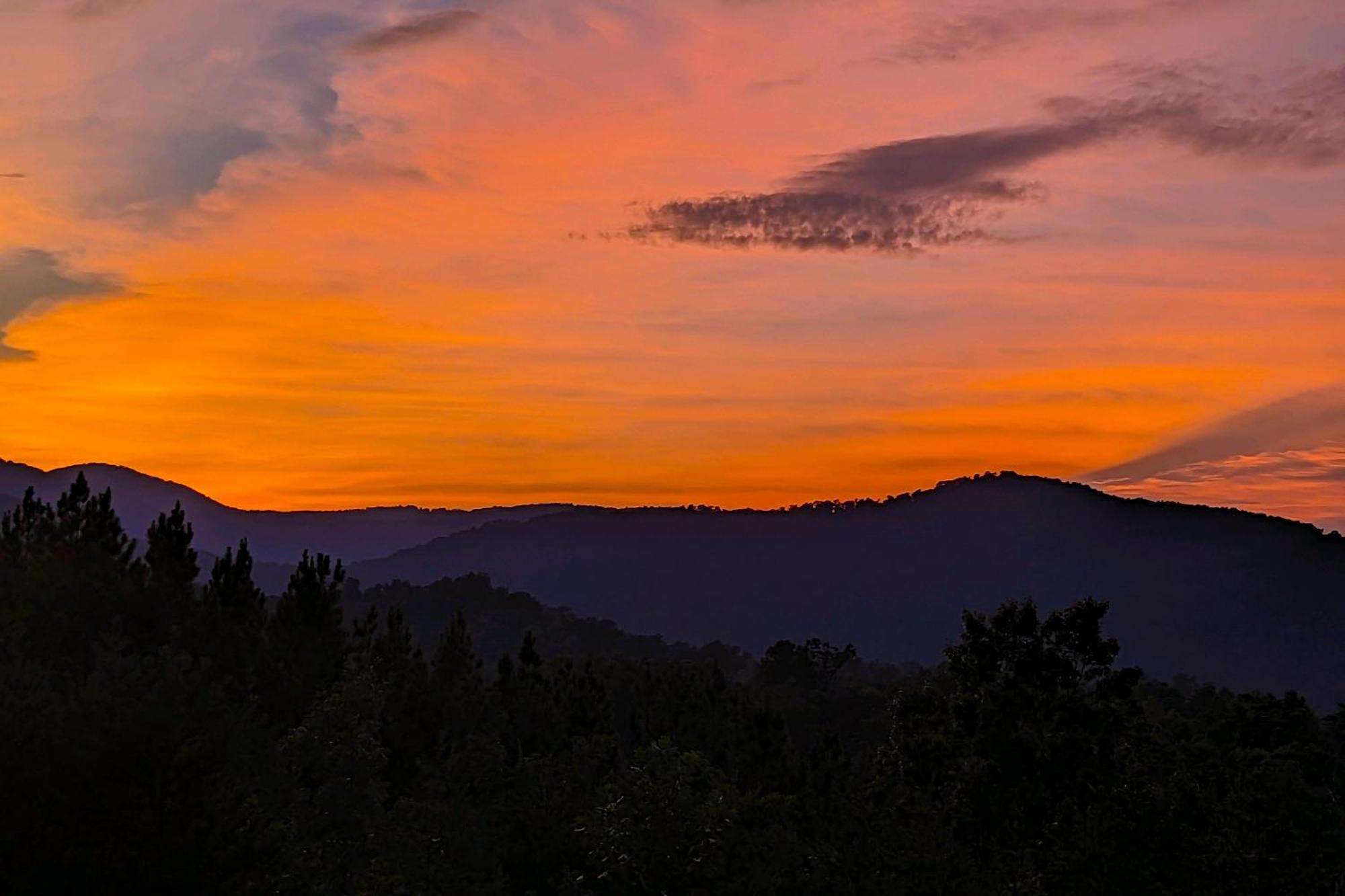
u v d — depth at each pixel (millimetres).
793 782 36531
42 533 34031
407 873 21625
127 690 16312
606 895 20453
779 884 20609
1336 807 42719
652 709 45469
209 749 16188
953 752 34969
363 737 21703
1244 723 46594
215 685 17688
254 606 35375
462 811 23391
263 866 16500
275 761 19312
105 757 15242
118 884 14766
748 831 20719
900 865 21844
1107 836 30312
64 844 14727
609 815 20609
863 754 35719
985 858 32062
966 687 35812
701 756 20781
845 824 22812
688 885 19625
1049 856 30688
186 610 33469
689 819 20047
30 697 16109
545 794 26047
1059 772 32781
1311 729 47062
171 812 15391
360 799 21094
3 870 14492
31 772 14914
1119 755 34000
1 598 28953
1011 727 34062
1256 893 30281
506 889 23922
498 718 35938
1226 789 33406
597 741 29359
